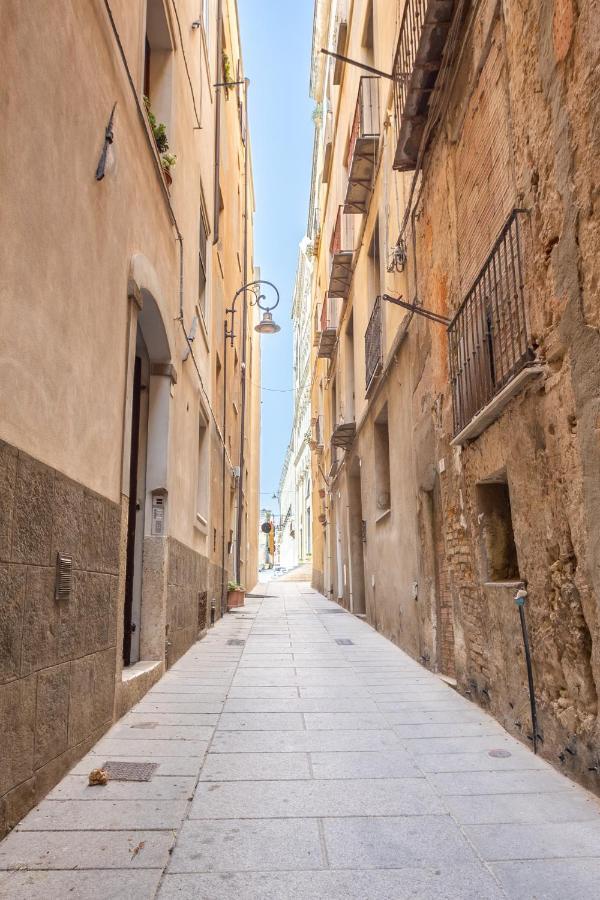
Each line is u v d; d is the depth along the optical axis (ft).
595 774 12.06
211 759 14.25
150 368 25.46
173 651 26.14
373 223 38.99
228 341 58.85
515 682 16.01
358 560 52.85
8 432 10.58
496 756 14.55
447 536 22.41
